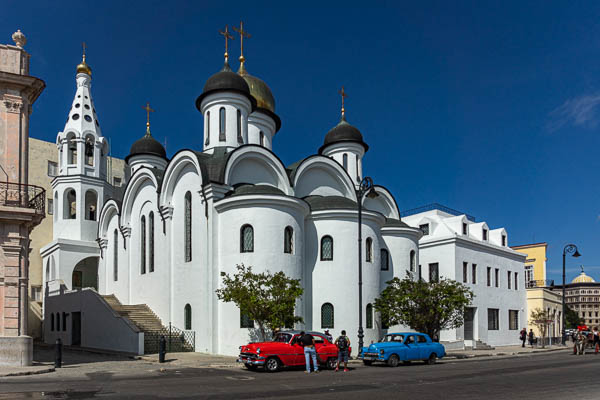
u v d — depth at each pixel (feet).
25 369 59.67
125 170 176.45
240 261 86.38
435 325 89.25
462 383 49.96
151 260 109.40
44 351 96.32
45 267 139.13
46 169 155.43
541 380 52.49
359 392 43.34
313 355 61.72
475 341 125.59
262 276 78.13
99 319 95.86
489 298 136.98
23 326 64.80
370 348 71.87
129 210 119.85
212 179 93.09
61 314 115.96
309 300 93.04
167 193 102.68
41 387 45.75
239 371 61.98
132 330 84.02
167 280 100.48
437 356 76.59
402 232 109.40
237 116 110.11
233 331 84.48
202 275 91.20
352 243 94.38
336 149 127.34
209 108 110.73
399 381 51.49
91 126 139.33
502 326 141.28
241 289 76.18
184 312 94.99
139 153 144.15
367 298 94.27
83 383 48.88
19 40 69.41
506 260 148.25
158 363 71.31
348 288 92.48
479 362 81.30
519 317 150.92
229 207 88.84
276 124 130.41
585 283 437.58
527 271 209.77
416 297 87.20
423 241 131.95
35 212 65.36
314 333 66.69
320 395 41.37
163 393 41.83
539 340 152.25
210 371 61.72
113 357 81.56
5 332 63.21
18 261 64.95
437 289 88.17
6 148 65.87
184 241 97.19
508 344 142.82
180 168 100.53
